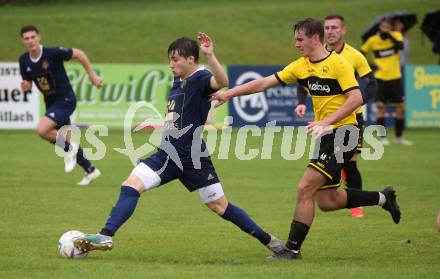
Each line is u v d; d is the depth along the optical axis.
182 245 31.72
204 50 26.88
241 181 51.06
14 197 43.62
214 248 31.19
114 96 79.56
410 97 86.44
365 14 129.12
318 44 28.78
